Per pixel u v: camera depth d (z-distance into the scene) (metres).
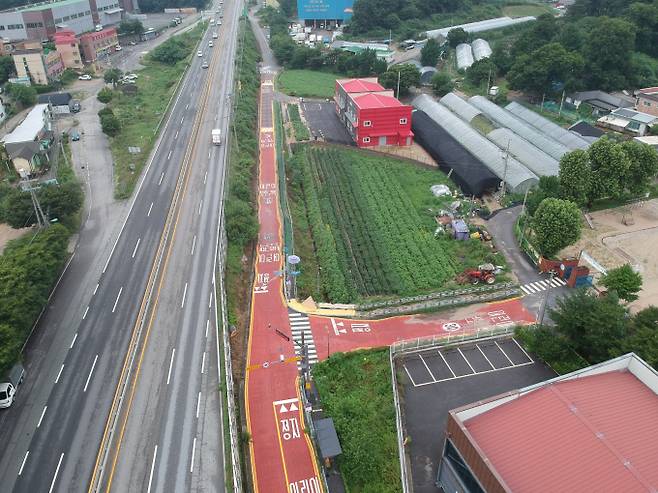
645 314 52.81
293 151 108.81
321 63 175.12
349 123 118.44
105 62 180.88
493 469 34.75
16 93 130.88
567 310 53.94
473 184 89.69
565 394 42.03
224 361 53.66
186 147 105.56
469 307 64.06
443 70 168.88
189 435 45.88
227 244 72.69
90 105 136.25
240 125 113.94
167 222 79.12
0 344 48.38
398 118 109.81
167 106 127.38
